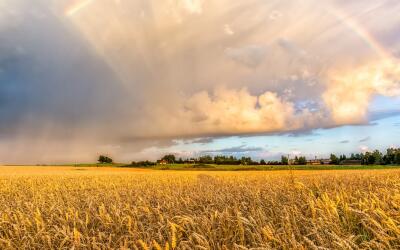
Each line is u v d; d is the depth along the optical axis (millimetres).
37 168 86938
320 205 6895
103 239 6645
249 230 5500
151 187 17625
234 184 17266
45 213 10203
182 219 6062
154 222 7559
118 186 19281
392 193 8828
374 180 15805
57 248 6395
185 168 86625
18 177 30672
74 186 20750
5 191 18766
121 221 7234
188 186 17328
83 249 5973
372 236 5621
